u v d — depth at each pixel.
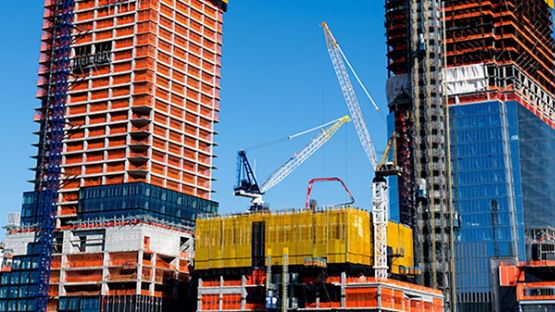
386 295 196.38
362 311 194.12
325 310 199.25
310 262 196.50
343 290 197.75
